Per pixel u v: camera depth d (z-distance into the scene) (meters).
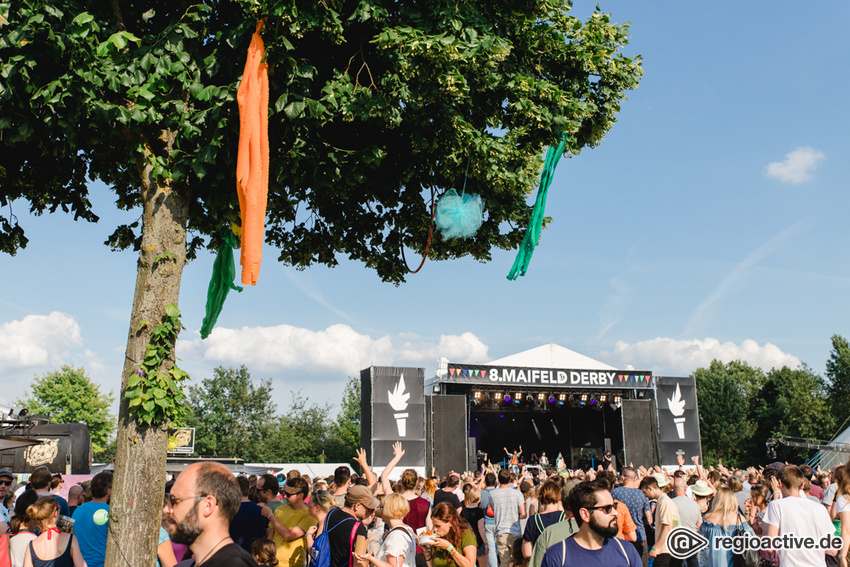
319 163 6.50
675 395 25.38
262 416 60.34
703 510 7.81
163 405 5.52
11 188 7.82
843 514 5.43
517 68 7.40
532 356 25.44
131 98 5.82
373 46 6.88
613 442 29.16
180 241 6.22
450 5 6.44
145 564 5.39
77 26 5.46
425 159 7.41
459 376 23.09
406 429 20.98
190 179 6.39
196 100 6.21
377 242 9.34
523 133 7.38
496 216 8.80
